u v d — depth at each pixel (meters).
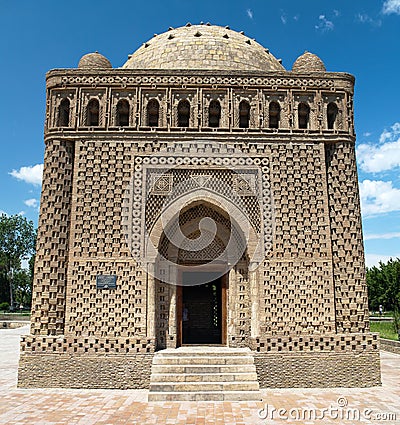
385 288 58.97
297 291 15.99
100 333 15.54
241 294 16.58
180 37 19.91
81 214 16.38
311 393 14.52
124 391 14.77
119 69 17.34
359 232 16.72
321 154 17.14
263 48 21.64
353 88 18.00
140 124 17.08
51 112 17.30
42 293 15.73
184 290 25.02
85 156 16.83
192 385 13.93
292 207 16.66
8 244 70.56
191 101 17.39
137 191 16.58
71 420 11.42
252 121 17.34
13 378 17.30
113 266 16.00
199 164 16.83
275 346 15.55
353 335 15.76
